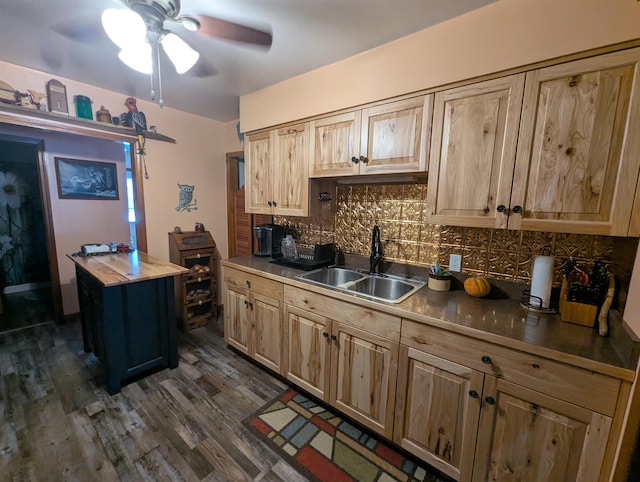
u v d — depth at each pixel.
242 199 3.42
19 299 3.74
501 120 1.32
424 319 1.34
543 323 1.27
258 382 2.16
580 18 1.10
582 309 1.24
